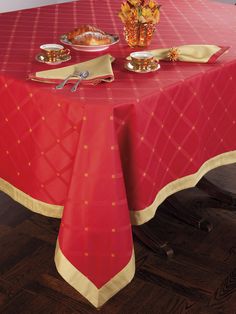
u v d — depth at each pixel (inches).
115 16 78.5
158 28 71.9
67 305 60.1
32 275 64.6
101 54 60.7
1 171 56.2
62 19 75.2
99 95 47.4
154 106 48.6
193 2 89.4
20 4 137.9
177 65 57.1
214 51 59.1
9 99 52.1
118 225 47.3
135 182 49.2
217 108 58.6
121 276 50.5
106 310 59.4
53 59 56.7
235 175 88.7
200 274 65.8
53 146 48.7
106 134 44.9
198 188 83.5
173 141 53.1
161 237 72.6
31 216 76.2
